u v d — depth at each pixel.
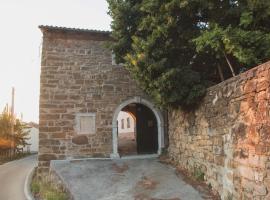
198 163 10.47
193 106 10.88
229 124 8.24
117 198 9.44
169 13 10.03
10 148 31.91
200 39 9.29
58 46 15.02
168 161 13.25
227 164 8.34
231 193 8.04
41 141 14.16
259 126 6.69
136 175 11.68
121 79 15.41
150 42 10.41
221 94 8.80
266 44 8.83
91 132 14.70
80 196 9.75
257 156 6.73
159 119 15.71
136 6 11.80
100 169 12.66
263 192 6.47
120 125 30.66
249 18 9.13
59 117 14.48
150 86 10.77
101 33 15.28
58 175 11.99
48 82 14.62
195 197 9.01
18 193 13.38
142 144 17.05
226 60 10.47
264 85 6.52
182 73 10.34
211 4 9.73
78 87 14.88
